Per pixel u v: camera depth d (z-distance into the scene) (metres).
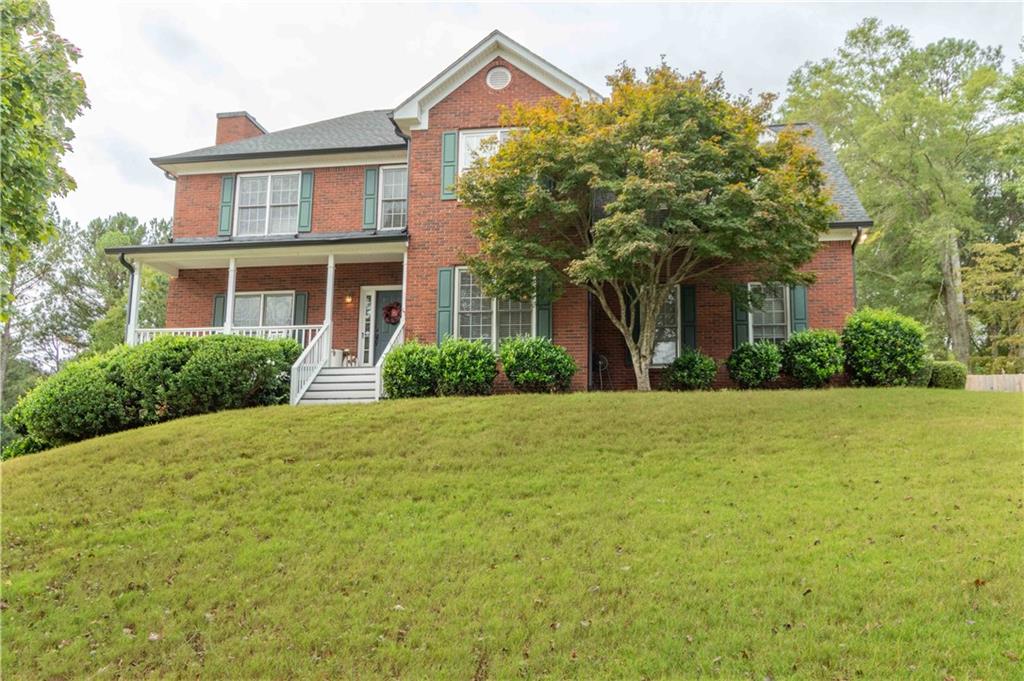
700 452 9.20
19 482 9.23
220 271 18.59
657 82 13.30
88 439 12.18
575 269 13.04
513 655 5.07
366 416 11.31
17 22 12.01
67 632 5.86
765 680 4.56
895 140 28.64
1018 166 24.66
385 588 6.13
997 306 27.00
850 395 12.37
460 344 14.11
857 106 31.11
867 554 6.06
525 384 14.16
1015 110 22.02
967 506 7.02
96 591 6.46
